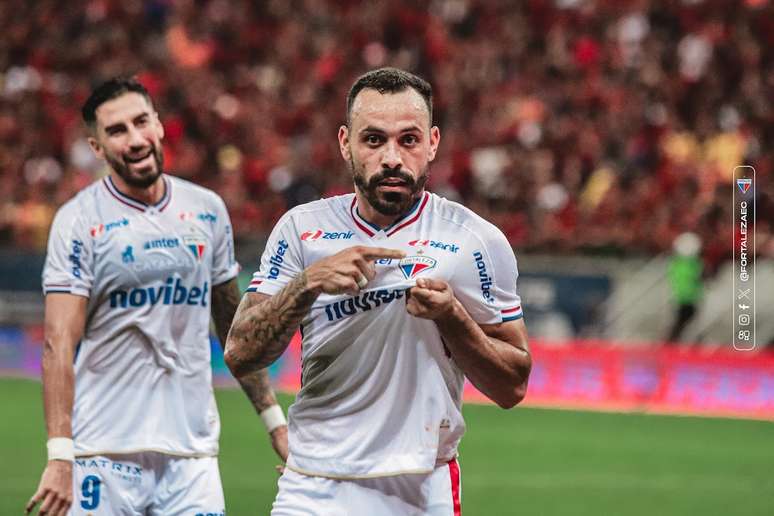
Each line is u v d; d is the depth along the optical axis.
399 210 10.58
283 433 14.44
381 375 10.76
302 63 59.28
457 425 10.98
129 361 13.76
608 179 49.16
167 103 55.69
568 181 49.34
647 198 46.97
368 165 10.44
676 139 50.94
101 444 13.61
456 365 10.98
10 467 29.02
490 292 11.00
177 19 62.47
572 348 42.56
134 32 62.25
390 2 60.47
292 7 62.03
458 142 51.84
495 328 11.06
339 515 10.80
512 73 56.00
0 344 46.09
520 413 39.75
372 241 10.93
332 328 10.78
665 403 41.31
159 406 13.78
